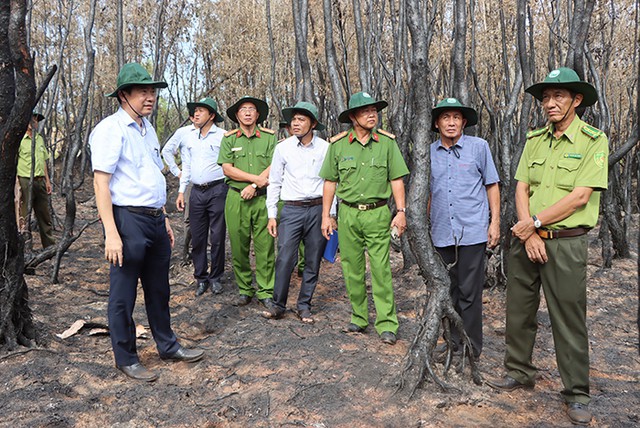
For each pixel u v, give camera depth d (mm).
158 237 2936
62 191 7770
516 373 2893
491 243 3236
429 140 2895
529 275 2768
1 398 2508
